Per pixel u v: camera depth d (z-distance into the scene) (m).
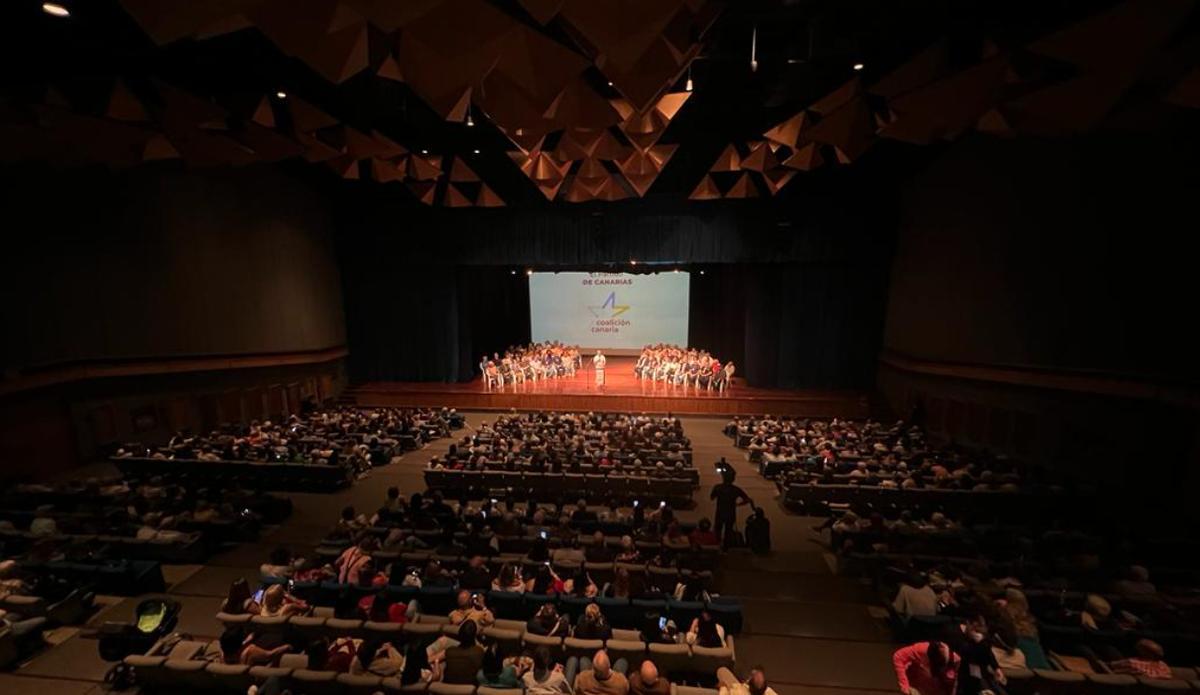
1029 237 14.80
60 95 8.15
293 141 8.99
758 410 21.72
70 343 13.84
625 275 29.34
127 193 15.20
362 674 5.84
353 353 24.86
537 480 12.86
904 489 11.98
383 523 10.48
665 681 5.59
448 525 9.98
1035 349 14.64
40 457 13.38
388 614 7.14
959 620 7.00
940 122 6.50
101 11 9.64
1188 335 11.36
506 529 9.77
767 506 13.21
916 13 10.15
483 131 17.42
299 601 7.33
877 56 11.59
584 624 6.67
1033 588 7.93
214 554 10.41
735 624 7.59
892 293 21.56
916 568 8.92
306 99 13.92
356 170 12.62
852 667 7.51
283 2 3.04
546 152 11.14
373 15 3.09
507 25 3.41
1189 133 11.17
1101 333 13.03
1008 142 15.30
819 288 22.70
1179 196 11.48
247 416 19.14
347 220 23.66
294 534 11.46
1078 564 8.49
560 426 16.91
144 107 7.76
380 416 18.52
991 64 5.61
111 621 8.14
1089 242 13.28
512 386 24.02
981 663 5.74
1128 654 6.77
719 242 22.28
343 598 7.32
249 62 12.02
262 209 19.62
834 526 10.59
